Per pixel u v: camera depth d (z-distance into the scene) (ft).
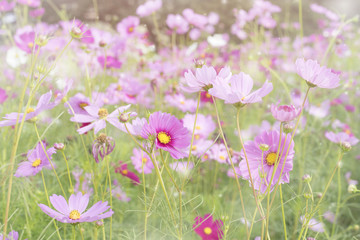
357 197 4.40
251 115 6.18
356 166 5.10
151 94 5.63
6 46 6.68
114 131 3.86
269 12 7.25
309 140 5.11
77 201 2.60
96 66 5.44
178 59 7.02
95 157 2.81
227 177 4.73
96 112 2.81
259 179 2.64
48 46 5.03
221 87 2.38
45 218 3.61
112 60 5.04
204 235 2.99
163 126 2.58
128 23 6.86
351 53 8.13
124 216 3.79
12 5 6.20
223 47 7.34
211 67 2.55
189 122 4.14
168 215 2.97
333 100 5.91
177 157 2.54
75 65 5.26
